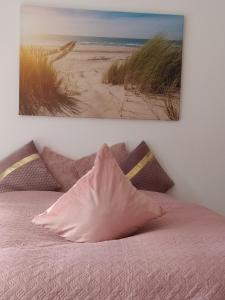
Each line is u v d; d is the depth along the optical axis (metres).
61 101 2.88
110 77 2.91
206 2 2.99
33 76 2.83
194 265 1.40
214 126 3.07
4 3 2.78
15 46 2.82
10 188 2.70
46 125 2.89
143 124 2.99
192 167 3.07
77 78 2.88
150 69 2.94
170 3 2.95
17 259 1.39
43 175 2.76
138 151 2.93
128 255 1.45
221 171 3.08
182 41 2.97
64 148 2.92
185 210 2.30
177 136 3.04
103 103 2.92
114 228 1.76
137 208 1.83
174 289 1.32
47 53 2.83
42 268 1.33
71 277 1.31
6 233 1.74
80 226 1.75
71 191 1.86
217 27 3.01
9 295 1.25
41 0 2.82
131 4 2.92
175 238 1.67
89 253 1.47
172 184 3.02
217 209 3.09
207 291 1.33
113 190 1.84
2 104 2.84
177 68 2.97
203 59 3.02
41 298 1.25
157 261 1.41
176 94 2.99
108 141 2.96
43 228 1.84
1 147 2.87
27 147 2.82
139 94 2.95
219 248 1.55
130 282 1.31
